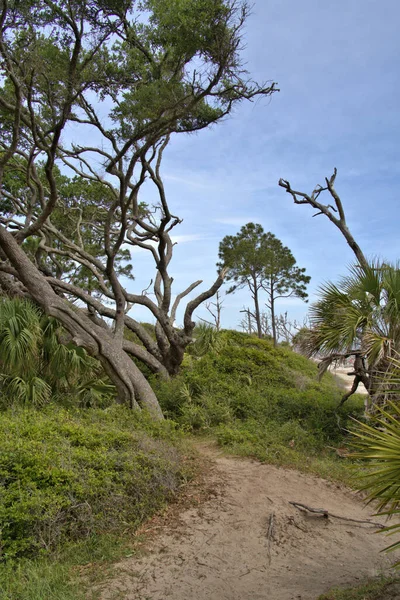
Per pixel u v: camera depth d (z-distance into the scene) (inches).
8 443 245.6
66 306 445.4
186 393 528.1
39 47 435.8
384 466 150.6
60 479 235.8
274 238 1269.7
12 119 553.3
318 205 529.0
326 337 433.1
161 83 436.8
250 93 464.8
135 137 456.1
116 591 193.0
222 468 340.2
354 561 234.2
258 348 854.5
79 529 231.6
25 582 188.1
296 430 431.2
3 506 211.8
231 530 253.4
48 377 424.2
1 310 400.8
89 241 980.6
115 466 273.0
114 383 466.3
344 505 302.2
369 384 428.8
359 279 434.9
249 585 205.5
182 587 200.2
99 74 460.8
